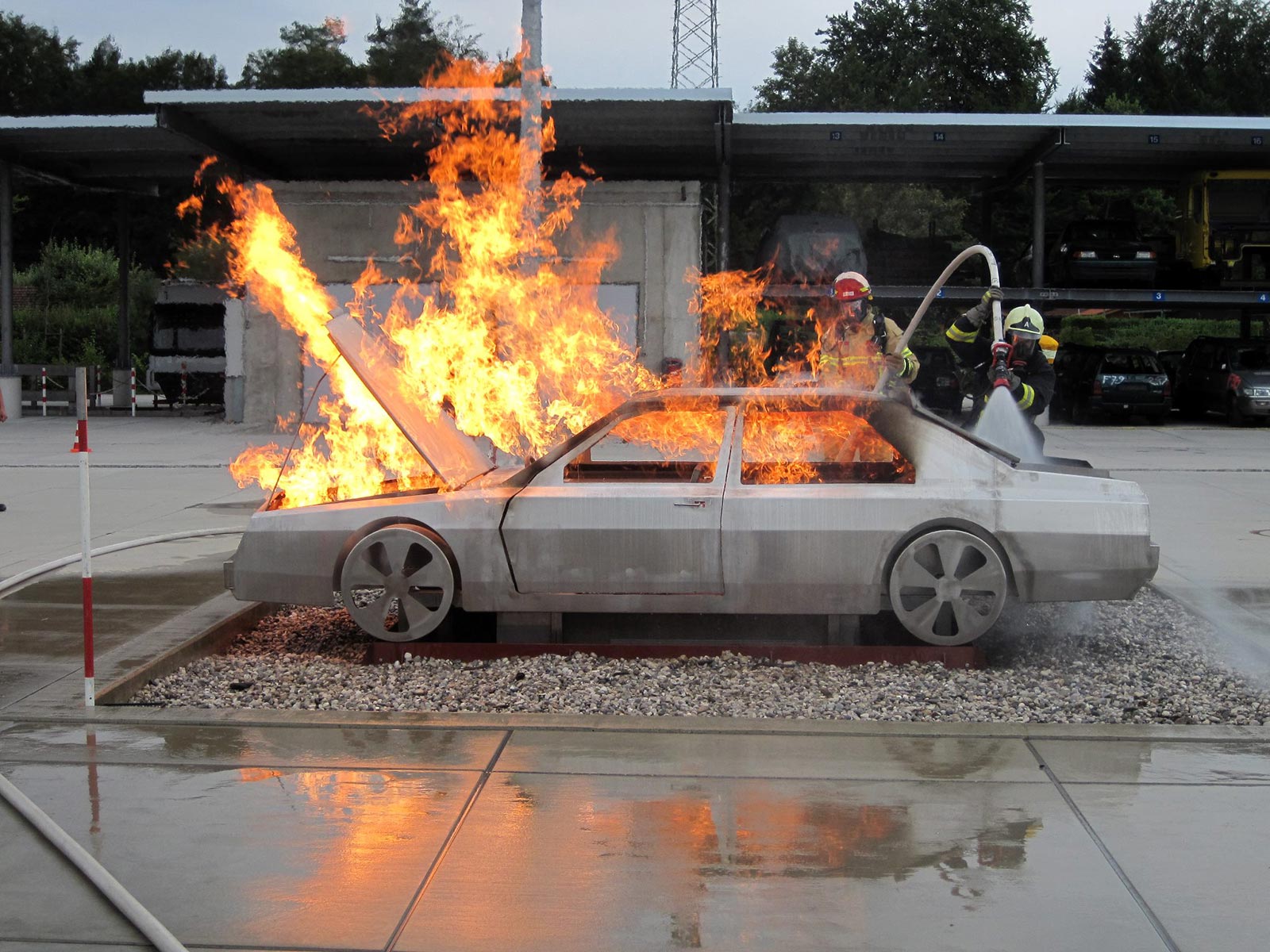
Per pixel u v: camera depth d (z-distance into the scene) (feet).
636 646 22.29
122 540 36.01
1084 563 21.59
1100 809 15.01
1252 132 83.76
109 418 97.40
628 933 11.79
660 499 21.61
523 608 22.03
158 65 219.61
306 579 22.50
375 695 20.10
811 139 87.30
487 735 17.88
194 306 116.16
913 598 21.85
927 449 21.91
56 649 22.67
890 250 105.81
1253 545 35.86
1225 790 15.71
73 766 16.52
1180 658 22.70
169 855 13.56
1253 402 87.71
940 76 220.02
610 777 16.08
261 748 17.28
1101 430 86.58
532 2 46.37
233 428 84.94
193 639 22.67
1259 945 11.61
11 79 215.10
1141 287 93.91
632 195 83.25
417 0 190.90
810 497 21.58
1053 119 83.51
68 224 199.11
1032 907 12.36
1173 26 278.26
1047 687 20.66
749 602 21.65
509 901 12.45
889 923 12.01
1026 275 97.40
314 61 187.73
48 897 12.59
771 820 14.62
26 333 161.07
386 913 12.19
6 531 38.17
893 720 18.85
